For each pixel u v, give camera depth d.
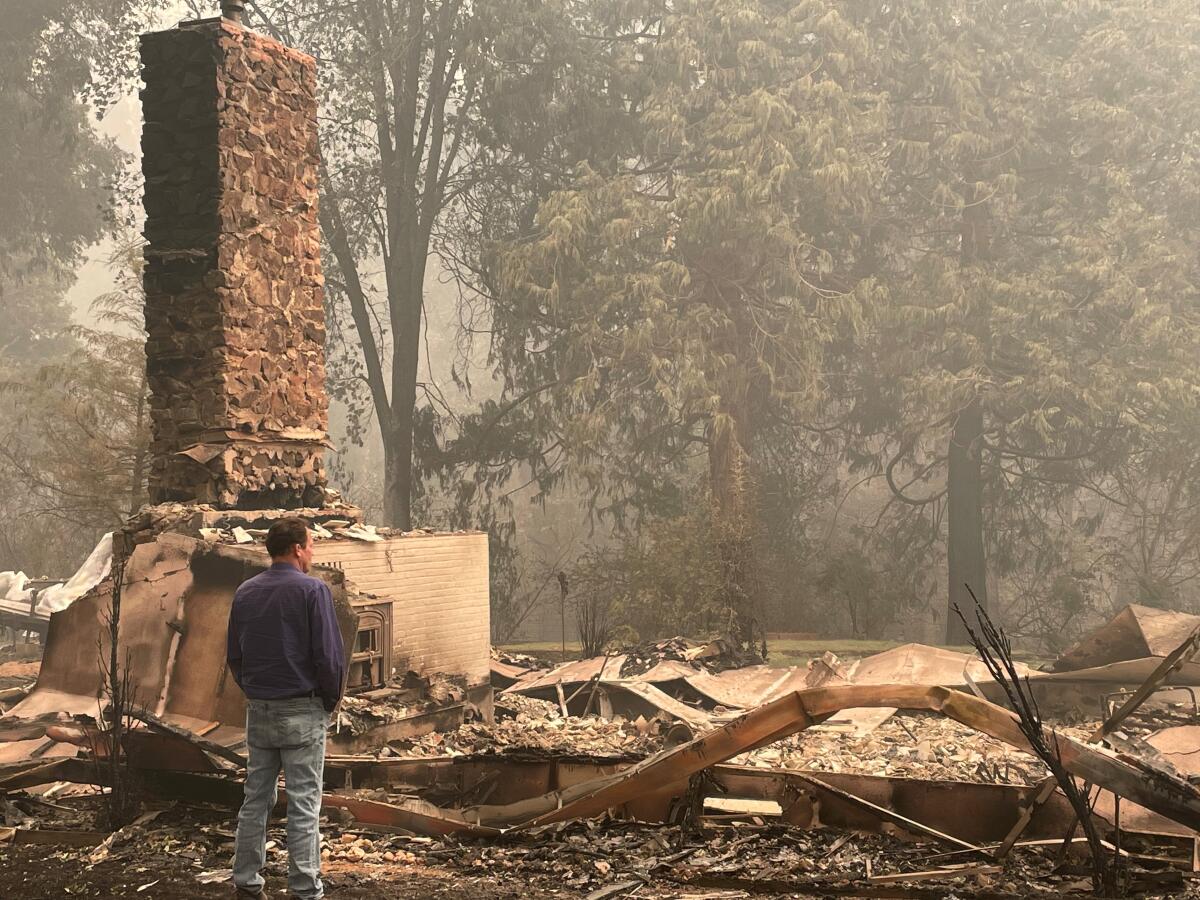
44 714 8.57
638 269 25.86
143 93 10.48
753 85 25.73
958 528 28.16
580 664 14.13
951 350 26.20
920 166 26.91
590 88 26.81
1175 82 26.53
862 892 5.23
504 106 26.94
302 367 11.07
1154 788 5.20
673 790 6.51
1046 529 30.20
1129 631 11.90
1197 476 27.67
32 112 35.19
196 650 8.45
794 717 5.98
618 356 25.16
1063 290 25.84
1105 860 5.22
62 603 16.20
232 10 10.54
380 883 5.64
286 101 11.03
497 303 28.38
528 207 28.36
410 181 27.95
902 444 29.12
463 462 28.94
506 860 6.02
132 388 17.48
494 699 12.59
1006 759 9.80
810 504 31.53
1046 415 24.52
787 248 24.61
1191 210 27.59
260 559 8.54
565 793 6.71
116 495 17.59
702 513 21.75
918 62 26.69
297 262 11.09
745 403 25.66
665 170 28.00
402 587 10.38
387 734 9.16
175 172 10.44
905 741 10.62
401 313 27.81
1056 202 27.25
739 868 5.62
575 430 25.00
